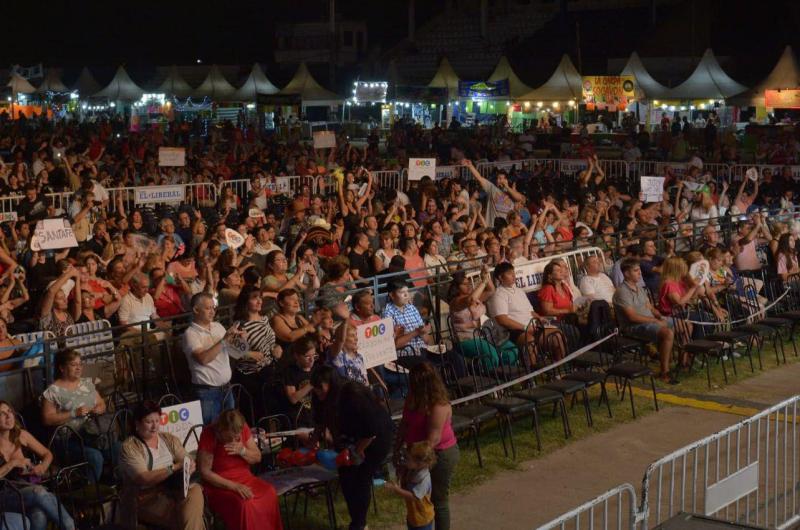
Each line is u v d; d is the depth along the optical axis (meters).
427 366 7.53
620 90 38.50
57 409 8.22
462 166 28.83
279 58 75.00
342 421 7.54
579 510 5.95
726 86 37.38
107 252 13.75
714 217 18.14
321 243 15.51
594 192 24.39
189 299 11.99
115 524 7.27
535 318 12.00
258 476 7.92
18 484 7.36
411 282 12.27
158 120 53.84
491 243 13.77
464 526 8.30
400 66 65.56
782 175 26.64
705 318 13.52
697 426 10.96
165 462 7.46
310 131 47.41
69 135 38.78
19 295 12.96
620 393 12.15
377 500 8.77
